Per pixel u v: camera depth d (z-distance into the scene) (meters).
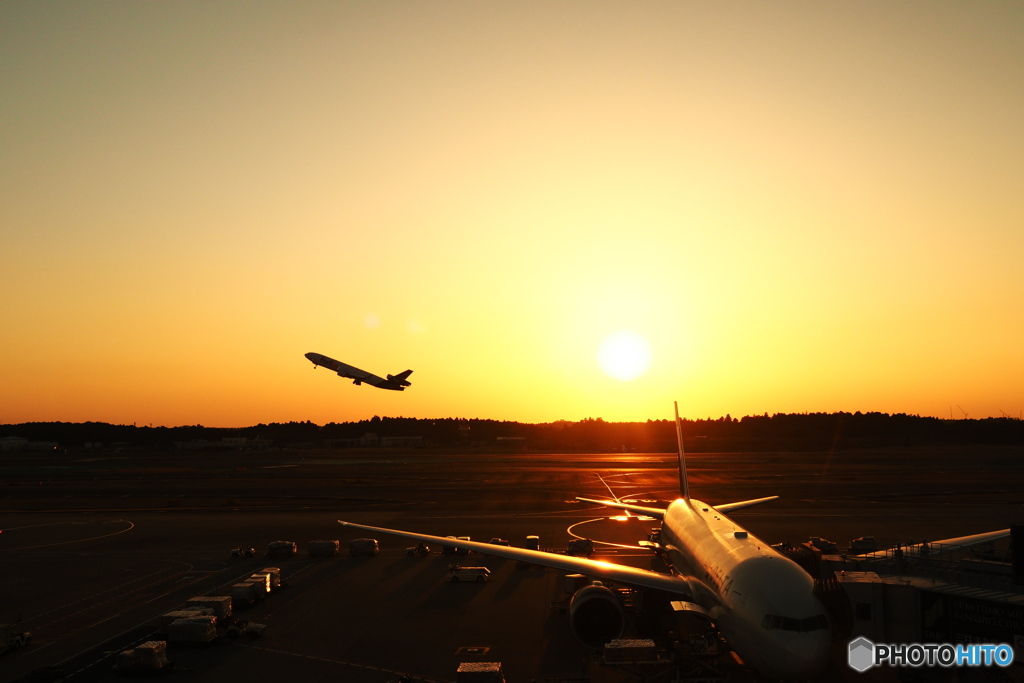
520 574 55.97
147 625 43.16
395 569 58.38
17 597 51.03
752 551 33.56
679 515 50.09
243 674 34.47
